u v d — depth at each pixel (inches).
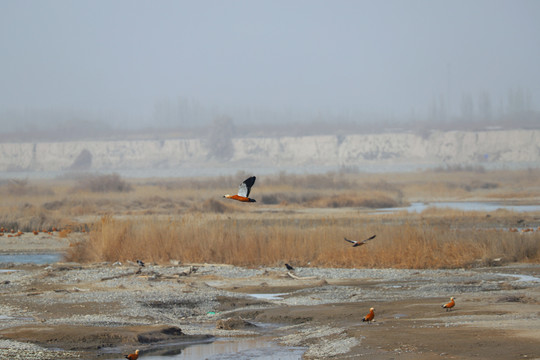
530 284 3907.5
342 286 4109.3
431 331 2519.7
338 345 2423.7
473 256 5068.9
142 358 2402.8
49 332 2738.7
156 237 5388.8
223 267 4958.2
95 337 2679.6
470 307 3100.4
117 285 4170.8
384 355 2190.0
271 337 2785.4
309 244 5305.1
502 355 2069.4
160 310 3442.4
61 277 4520.2
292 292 3978.8
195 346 2610.7
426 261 4953.3
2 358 2324.1
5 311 3356.3
